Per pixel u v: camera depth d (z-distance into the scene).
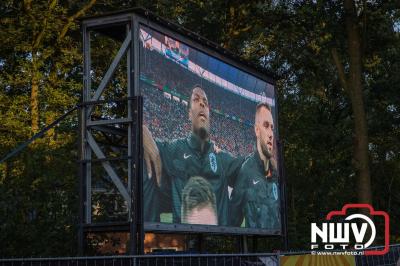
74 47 20.36
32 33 19.17
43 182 14.44
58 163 15.26
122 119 10.16
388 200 29.69
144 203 10.08
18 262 8.80
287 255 10.13
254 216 14.27
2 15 19.25
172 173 11.09
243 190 13.89
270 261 9.73
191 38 12.18
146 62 10.59
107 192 14.72
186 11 23.16
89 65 10.54
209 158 12.55
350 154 27.06
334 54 22.50
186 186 11.53
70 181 15.10
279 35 23.03
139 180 9.87
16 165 15.00
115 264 8.55
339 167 27.08
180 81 11.72
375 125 27.62
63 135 17.42
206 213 12.16
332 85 28.67
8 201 13.29
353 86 21.33
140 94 10.30
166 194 10.83
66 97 18.17
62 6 20.64
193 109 12.10
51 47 19.28
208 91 12.80
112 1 21.14
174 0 22.31
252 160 14.49
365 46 22.05
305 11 21.30
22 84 18.83
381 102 27.31
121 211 14.58
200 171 12.13
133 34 10.30
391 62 27.03
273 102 16.02
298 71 26.62
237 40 24.61
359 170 20.77
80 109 10.47
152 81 10.72
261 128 15.15
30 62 18.38
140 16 10.50
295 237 22.50
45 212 14.23
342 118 30.42
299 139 26.59
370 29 22.17
